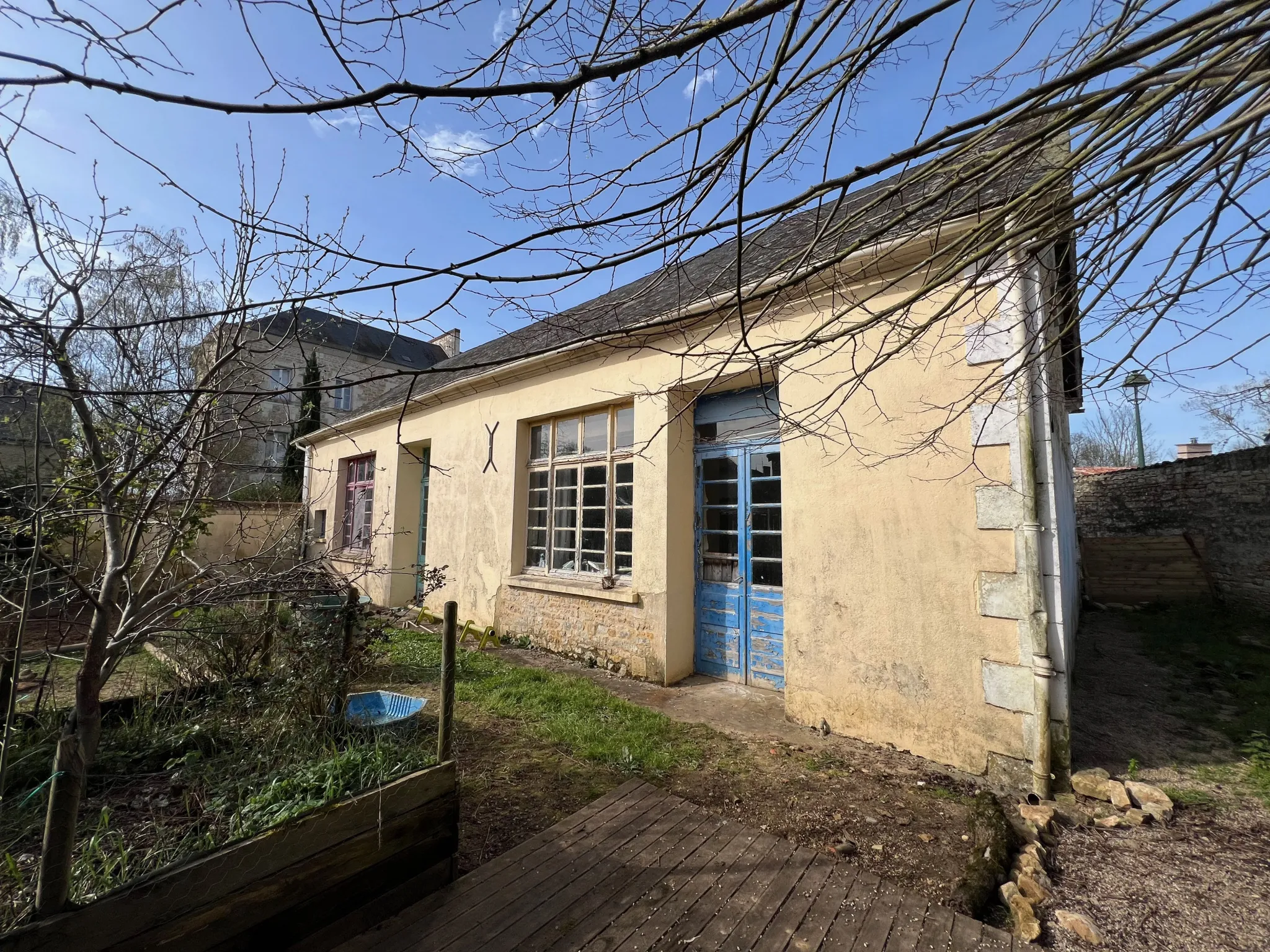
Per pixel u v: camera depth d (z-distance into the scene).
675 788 3.66
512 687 5.70
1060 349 4.43
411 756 3.12
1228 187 1.84
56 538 3.11
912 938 2.28
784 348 3.26
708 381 5.80
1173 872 2.78
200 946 1.91
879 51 1.63
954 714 3.92
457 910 2.41
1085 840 3.07
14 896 2.16
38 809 2.87
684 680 6.06
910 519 4.21
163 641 4.45
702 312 2.26
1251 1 1.29
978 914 2.50
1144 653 7.35
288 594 3.86
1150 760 4.01
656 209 2.22
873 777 3.80
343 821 2.33
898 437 4.30
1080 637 8.41
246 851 2.06
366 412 12.13
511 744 4.34
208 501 3.80
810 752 4.18
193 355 3.18
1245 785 3.63
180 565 3.98
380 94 1.49
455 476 9.45
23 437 2.98
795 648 4.79
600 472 7.20
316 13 1.63
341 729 3.84
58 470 3.12
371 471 12.19
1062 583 3.67
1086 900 2.58
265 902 2.08
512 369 8.04
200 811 2.96
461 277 2.08
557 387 7.63
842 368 4.65
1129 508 12.15
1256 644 7.50
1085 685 5.91
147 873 1.87
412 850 2.53
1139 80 1.50
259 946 2.05
